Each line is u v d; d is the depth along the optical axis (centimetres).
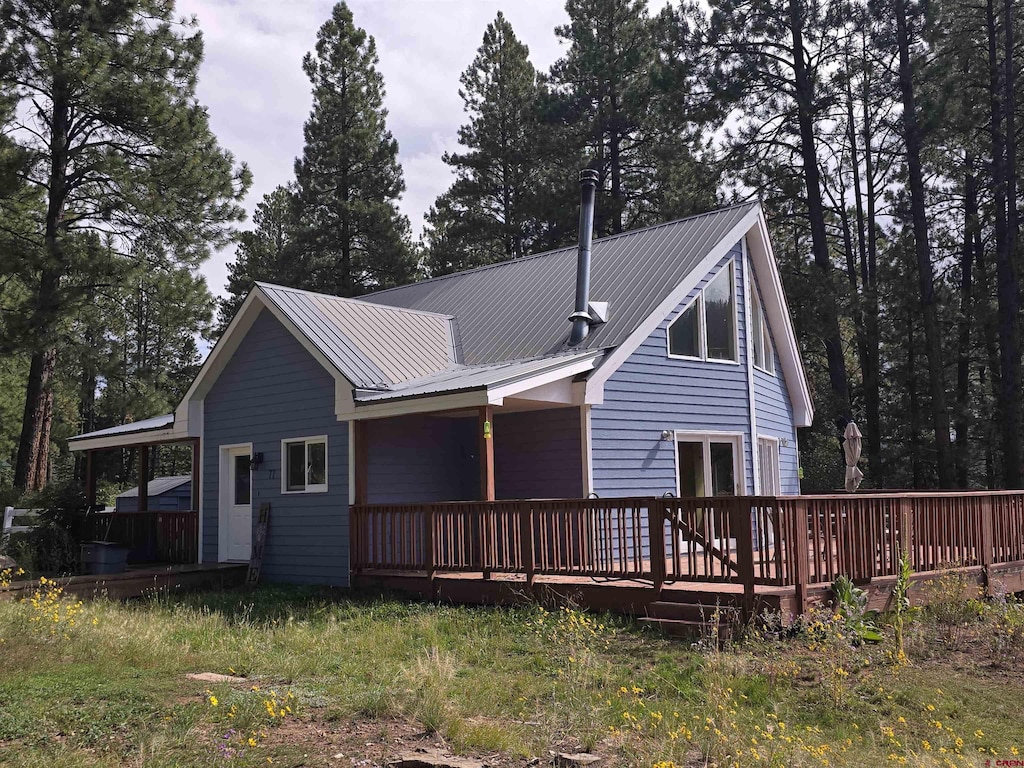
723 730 663
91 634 994
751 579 1023
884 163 3212
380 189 4072
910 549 1170
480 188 4075
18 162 2345
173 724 656
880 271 2997
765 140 3184
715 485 1731
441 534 1378
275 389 1719
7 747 610
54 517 1797
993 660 927
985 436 2877
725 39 3133
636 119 3666
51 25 2459
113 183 2569
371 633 1088
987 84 2878
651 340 1627
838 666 834
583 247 1686
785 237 3556
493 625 1118
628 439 1562
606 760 611
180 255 2716
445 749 623
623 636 1038
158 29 2562
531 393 1423
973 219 2848
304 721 687
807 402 2148
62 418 4184
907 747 652
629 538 1518
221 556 1805
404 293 2350
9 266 2327
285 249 4028
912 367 3033
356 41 4141
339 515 1576
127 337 4278
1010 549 1382
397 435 1627
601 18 3784
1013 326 2753
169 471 4675
